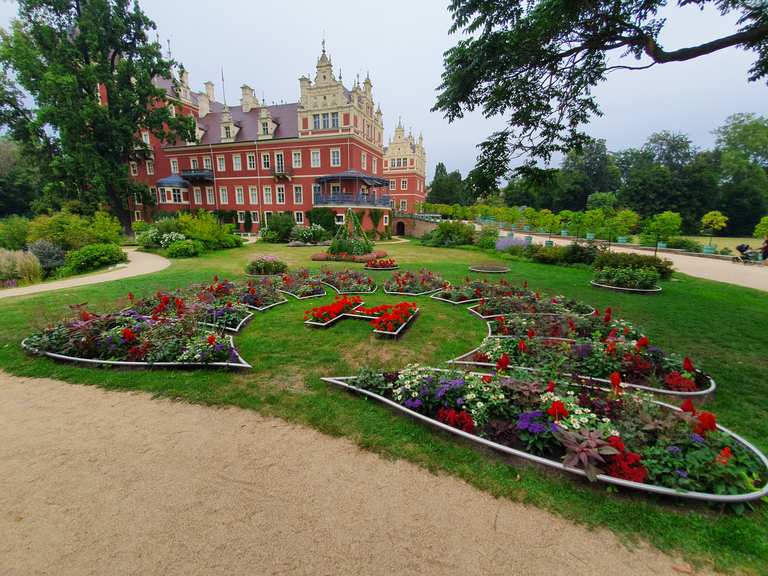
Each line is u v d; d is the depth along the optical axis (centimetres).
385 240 3434
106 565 221
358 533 244
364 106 3609
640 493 275
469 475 298
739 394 432
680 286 1127
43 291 1026
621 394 368
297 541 237
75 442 347
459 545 235
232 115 4088
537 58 727
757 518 253
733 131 4941
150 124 3192
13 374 488
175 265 1611
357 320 745
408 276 1149
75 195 3130
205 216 2312
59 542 238
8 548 234
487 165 898
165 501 272
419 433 354
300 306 867
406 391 401
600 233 2352
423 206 5538
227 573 215
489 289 943
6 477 300
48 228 1769
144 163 4169
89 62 2919
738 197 4134
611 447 284
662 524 249
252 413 396
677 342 614
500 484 288
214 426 372
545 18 620
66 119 2695
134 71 2970
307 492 281
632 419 329
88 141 2883
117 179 3014
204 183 3997
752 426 367
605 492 278
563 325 621
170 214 3884
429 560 224
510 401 374
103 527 249
